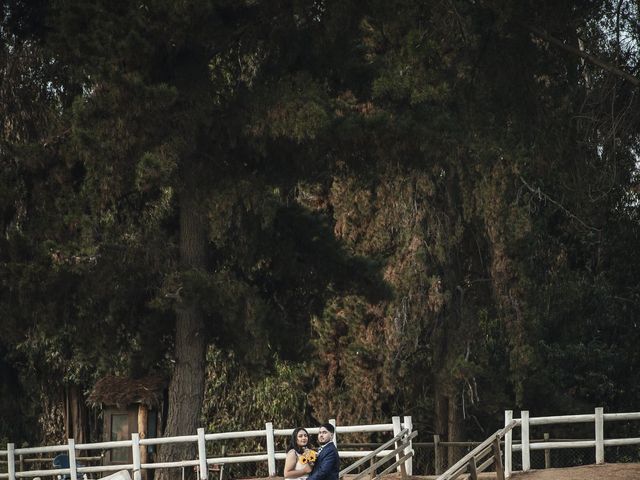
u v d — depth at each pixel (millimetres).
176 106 91188
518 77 101875
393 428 89250
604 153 106062
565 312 157500
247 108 91688
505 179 129500
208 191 94250
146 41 87375
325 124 88125
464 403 137125
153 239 97375
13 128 104625
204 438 94562
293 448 66938
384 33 96812
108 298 97625
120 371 144625
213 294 92875
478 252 142125
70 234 95188
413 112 94000
